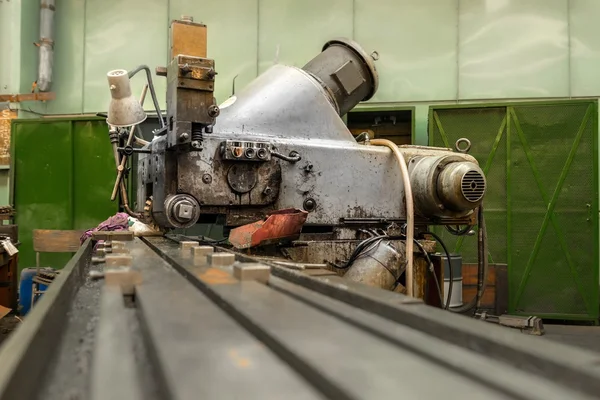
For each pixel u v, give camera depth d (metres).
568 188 3.71
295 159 2.04
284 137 2.17
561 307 3.69
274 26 4.60
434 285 2.37
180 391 0.39
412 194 2.29
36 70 4.76
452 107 3.84
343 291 0.78
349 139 2.33
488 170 3.81
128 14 4.72
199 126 1.87
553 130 3.73
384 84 4.47
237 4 4.62
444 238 3.85
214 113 1.85
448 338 0.55
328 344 0.50
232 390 0.39
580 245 3.68
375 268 1.92
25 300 3.89
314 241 2.02
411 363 0.45
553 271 3.71
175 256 1.27
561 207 3.72
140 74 4.69
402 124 4.50
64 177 4.21
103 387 0.41
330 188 2.12
